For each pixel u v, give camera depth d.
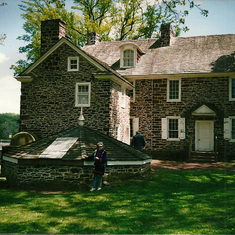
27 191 10.80
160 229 6.62
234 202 9.01
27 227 6.76
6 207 8.41
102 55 24.95
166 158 21.14
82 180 11.69
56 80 18.56
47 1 28.59
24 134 17.48
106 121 17.44
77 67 18.23
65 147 12.43
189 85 21.20
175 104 21.39
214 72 20.39
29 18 28.06
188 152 20.47
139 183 11.77
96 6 30.98
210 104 20.66
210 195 9.94
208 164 18.34
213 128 20.59
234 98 20.33
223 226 6.84
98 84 17.81
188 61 22.03
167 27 24.47
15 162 12.28
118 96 19.28
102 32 30.77
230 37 23.41
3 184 12.36
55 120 18.38
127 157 12.56
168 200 9.18
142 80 22.17
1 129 41.56
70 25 29.39
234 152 20.05
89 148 12.48
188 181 12.53
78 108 18.05
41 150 12.57
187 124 21.06
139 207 8.39
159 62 22.64
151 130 21.75
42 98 18.72
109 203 8.80
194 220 7.28
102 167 10.64
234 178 13.29
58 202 8.98
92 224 6.98
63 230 6.59
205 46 23.20
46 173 12.02
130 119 22.48
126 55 23.06
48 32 20.28
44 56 18.77
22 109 18.94
